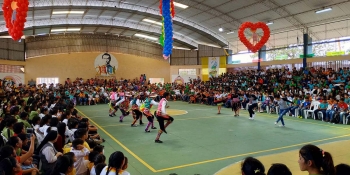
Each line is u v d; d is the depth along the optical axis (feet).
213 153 24.34
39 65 98.27
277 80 74.95
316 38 80.43
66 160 11.44
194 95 80.84
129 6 81.10
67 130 20.72
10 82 87.40
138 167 20.52
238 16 79.87
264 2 67.62
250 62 99.40
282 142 28.48
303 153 9.13
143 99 42.55
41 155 15.24
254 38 55.88
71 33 104.12
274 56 92.43
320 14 67.87
